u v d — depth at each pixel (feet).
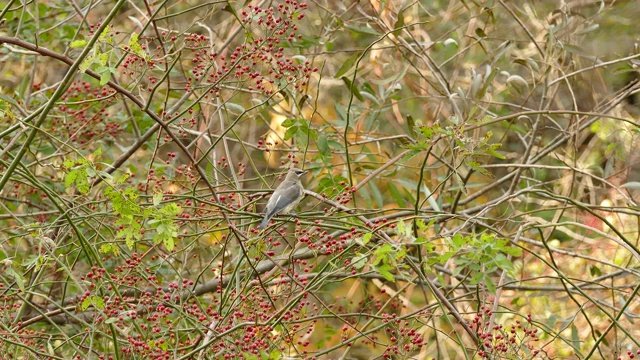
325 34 46.55
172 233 29.58
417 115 57.82
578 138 50.31
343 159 50.80
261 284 30.99
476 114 46.78
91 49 30.99
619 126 52.39
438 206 43.45
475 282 26.89
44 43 49.06
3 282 36.52
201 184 47.24
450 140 37.04
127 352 31.65
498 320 51.24
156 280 37.83
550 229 54.75
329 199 36.94
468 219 33.01
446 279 50.93
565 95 56.65
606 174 47.37
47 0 52.85
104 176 30.09
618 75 56.90
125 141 54.54
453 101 42.63
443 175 51.78
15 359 31.35
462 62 57.36
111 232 35.81
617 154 50.24
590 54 53.52
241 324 29.35
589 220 55.52
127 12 60.03
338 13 53.78
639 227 42.98
